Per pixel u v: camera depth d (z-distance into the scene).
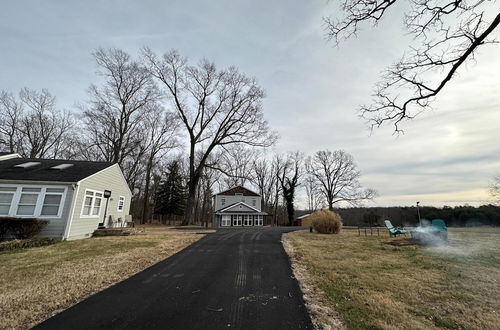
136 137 29.70
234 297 4.62
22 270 6.37
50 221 11.86
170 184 41.91
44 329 3.41
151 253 8.70
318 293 4.80
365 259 7.88
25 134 28.72
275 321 3.63
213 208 45.44
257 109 28.70
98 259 7.66
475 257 7.76
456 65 5.17
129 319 3.73
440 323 3.54
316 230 17.28
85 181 13.34
